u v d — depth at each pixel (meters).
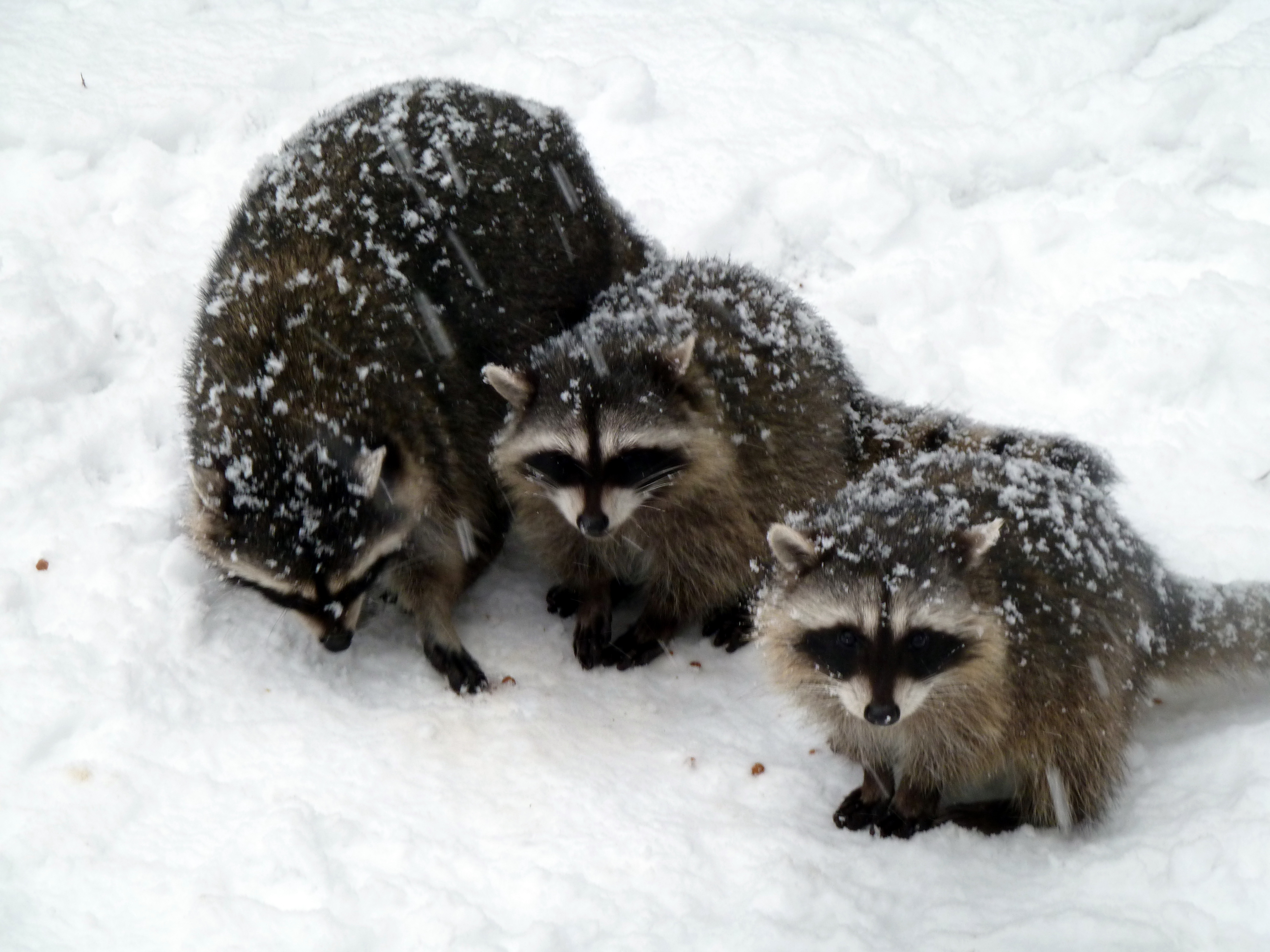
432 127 2.95
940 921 2.61
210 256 3.14
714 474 2.86
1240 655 2.76
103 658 2.77
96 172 3.23
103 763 2.70
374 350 2.84
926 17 3.45
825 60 3.38
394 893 2.62
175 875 2.62
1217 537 2.90
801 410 2.91
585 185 3.04
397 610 2.92
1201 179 3.25
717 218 3.19
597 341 2.88
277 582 2.75
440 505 2.86
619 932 2.60
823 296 3.16
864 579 2.66
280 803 2.68
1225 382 3.06
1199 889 2.59
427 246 2.90
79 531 2.87
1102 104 3.32
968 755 2.70
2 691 2.74
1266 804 2.64
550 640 2.90
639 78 3.33
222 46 3.41
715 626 2.93
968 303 3.14
